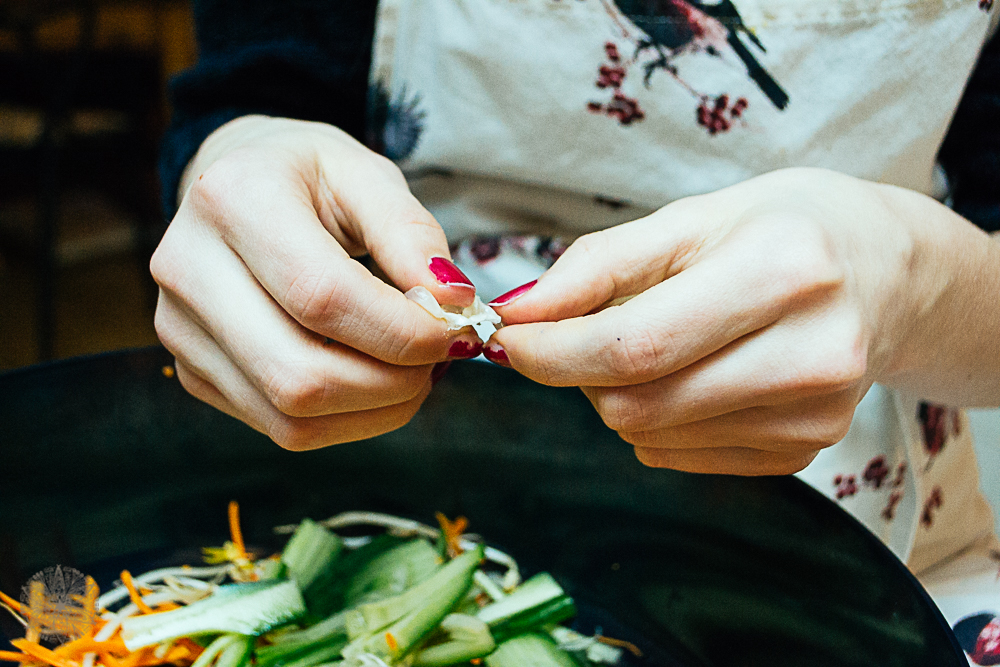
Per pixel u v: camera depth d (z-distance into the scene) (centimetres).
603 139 45
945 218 35
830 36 42
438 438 40
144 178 148
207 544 39
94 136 138
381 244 32
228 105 48
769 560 35
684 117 44
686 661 35
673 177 45
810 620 33
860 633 32
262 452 40
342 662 34
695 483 36
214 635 34
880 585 32
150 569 37
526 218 50
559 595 36
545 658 34
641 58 43
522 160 46
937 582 43
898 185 45
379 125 48
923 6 41
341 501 40
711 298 28
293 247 29
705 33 42
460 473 40
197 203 31
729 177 45
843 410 29
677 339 28
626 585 37
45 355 104
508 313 31
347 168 34
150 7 140
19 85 135
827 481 44
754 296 28
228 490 39
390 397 31
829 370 28
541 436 39
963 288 35
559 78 44
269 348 30
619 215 48
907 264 31
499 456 39
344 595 37
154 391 38
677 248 31
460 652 34
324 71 48
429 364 31
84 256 153
